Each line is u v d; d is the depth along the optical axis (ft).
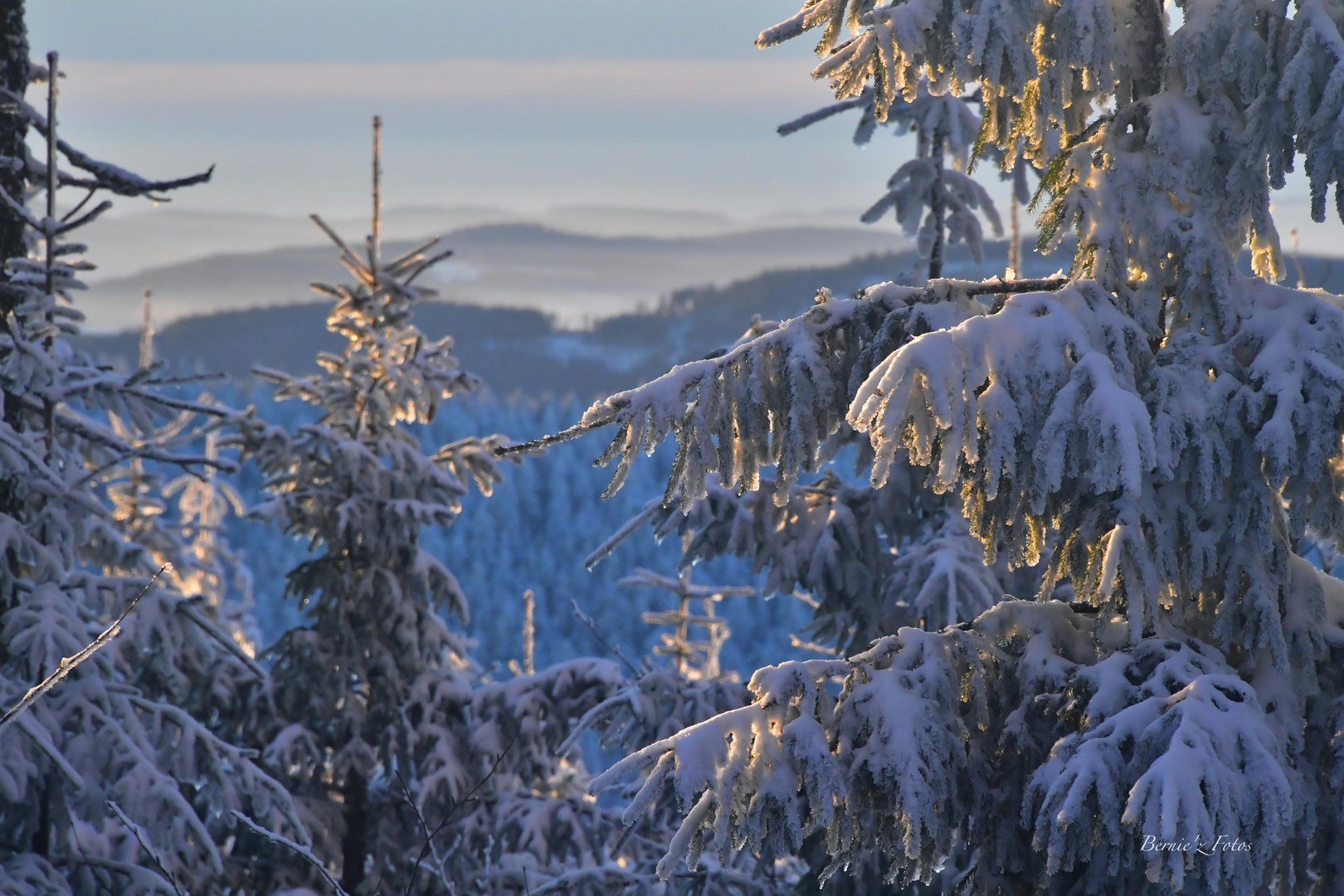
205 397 66.33
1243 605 26.14
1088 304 26.40
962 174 47.98
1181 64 27.14
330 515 66.59
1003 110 28.96
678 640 58.13
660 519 43.62
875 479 24.06
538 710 60.34
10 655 45.52
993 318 25.54
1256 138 26.11
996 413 24.71
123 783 43.19
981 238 48.16
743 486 28.04
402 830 65.51
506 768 62.08
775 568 43.65
